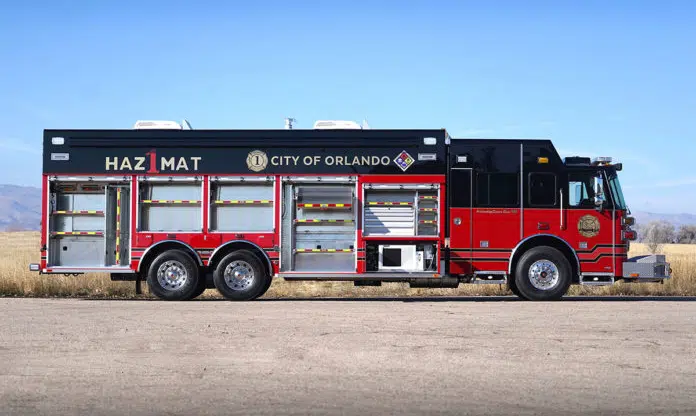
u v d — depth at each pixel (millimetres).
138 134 16281
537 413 6469
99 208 16344
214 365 8391
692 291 18750
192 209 16266
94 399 6914
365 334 10531
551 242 16359
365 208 16188
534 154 16297
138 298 16922
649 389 7340
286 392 7172
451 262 16156
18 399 6918
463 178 16219
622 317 12539
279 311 13398
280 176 16188
